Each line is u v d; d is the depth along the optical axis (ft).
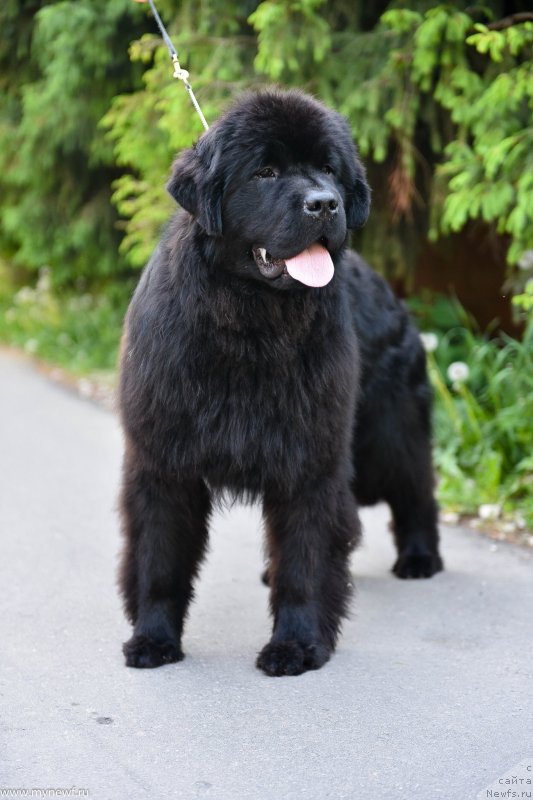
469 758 12.19
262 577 19.07
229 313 14.15
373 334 18.42
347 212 15.34
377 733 12.89
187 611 16.05
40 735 12.87
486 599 17.93
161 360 14.44
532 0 26.16
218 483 15.24
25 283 61.00
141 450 14.96
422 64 23.86
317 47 24.94
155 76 27.27
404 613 17.40
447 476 24.26
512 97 22.11
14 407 36.37
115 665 15.19
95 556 20.52
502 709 13.55
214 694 14.14
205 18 27.22
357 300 18.22
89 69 35.22
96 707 13.73
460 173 24.08
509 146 22.29
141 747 12.55
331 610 15.62
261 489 15.19
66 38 33.50
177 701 13.91
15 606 17.65
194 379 14.39
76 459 28.94
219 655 15.61
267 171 14.20
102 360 42.91
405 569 19.33
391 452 19.01
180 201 14.35
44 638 16.21
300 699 13.96
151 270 15.26
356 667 15.08
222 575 19.54
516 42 21.54
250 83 26.45
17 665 15.12
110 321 45.11
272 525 15.49
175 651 15.31
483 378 27.66
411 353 19.39
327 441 14.96
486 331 29.30
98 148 37.96
